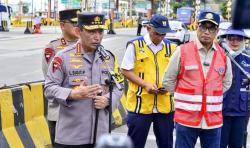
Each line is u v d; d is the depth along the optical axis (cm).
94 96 408
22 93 680
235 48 572
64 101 408
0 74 1759
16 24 6512
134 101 593
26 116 688
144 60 581
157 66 581
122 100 980
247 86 575
